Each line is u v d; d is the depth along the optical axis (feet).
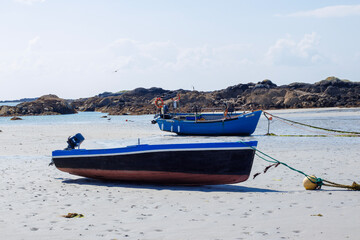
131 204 30.07
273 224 23.49
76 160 41.98
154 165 37.99
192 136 106.63
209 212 26.94
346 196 30.94
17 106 364.79
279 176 42.09
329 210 26.50
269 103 403.95
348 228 22.27
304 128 123.75
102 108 474.49
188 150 36.70
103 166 40.40
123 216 26.32
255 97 414.82
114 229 23.24
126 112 351.67
